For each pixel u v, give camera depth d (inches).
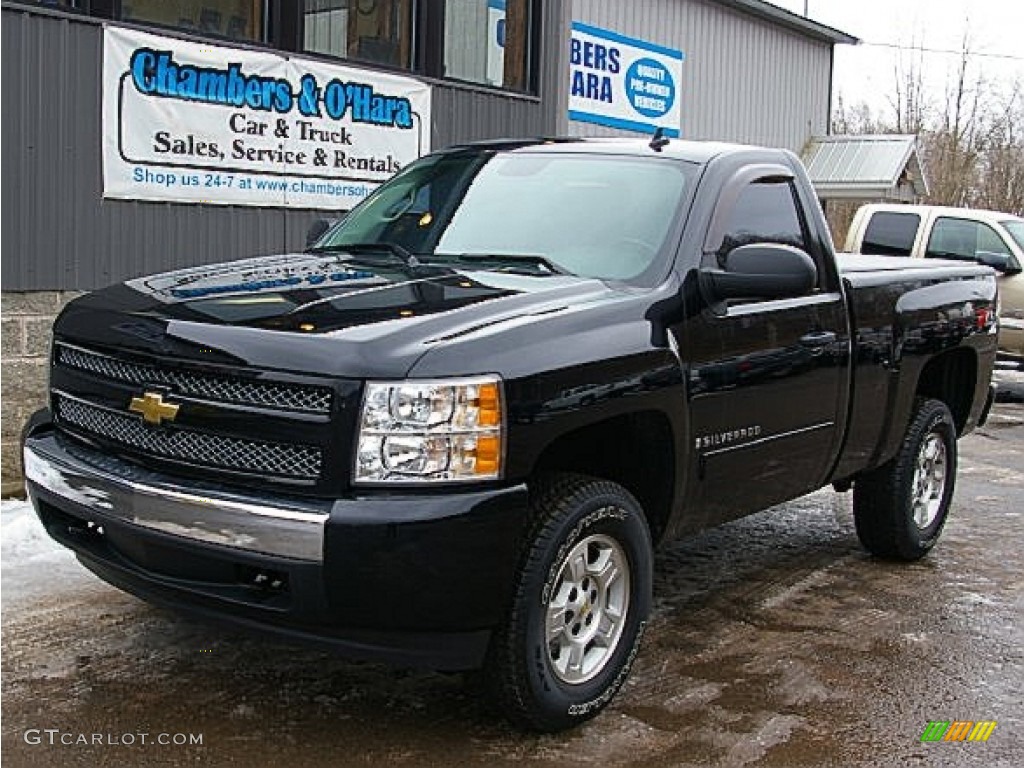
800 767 158.2
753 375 190.1
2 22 269.3
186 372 149.6
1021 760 163.6
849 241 547.8
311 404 141.0
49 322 285.1
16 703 166.4
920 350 243.0
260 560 140.5
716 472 185.5
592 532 161.8
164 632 194.7
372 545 137.1
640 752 159.9
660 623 213.8
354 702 171.2
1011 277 522.3
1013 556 270.5
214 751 154.3
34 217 279.7
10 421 279.7
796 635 210.1
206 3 316.2
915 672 194.1
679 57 658.2
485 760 155.0
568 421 152.4
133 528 150.4
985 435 456.1
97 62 287.7
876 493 250.2
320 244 217.6
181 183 309.7
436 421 140.4
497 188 208.5
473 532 141.3
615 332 163.3
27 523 244.2
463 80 400.5
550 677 157.1
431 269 184.5
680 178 196.9
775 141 775.1
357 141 355.9
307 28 342.0
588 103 588.7
